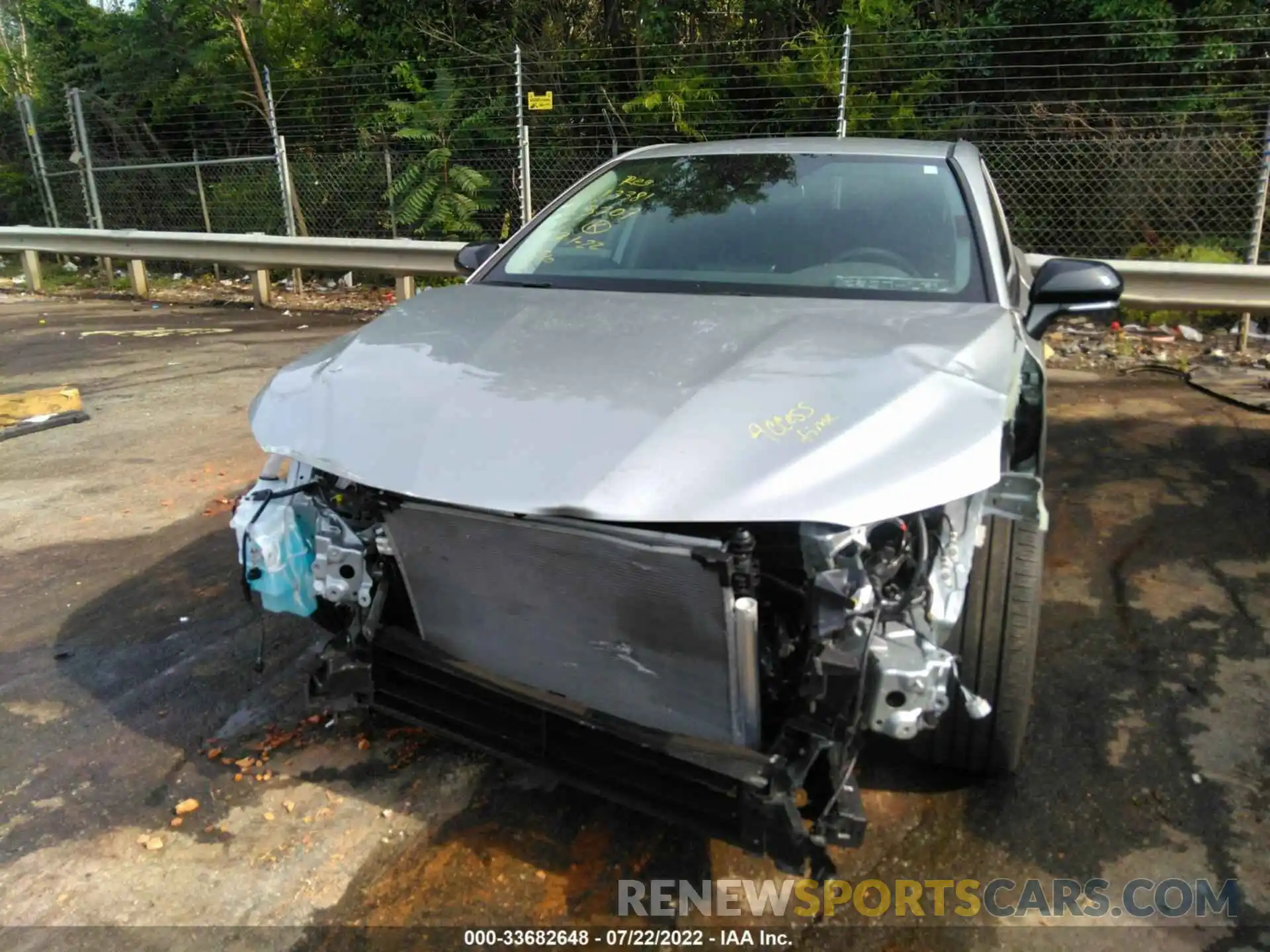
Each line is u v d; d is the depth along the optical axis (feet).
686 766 6.94
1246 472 17.40
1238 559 13.94
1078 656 11.45
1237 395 21.94
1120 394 22.63
